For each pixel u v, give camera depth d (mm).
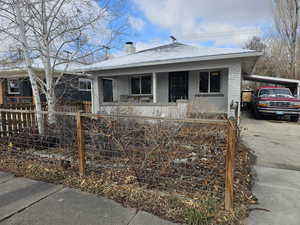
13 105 5930
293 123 9016
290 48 18188
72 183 3033
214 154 2861
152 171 2869
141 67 9039
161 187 2744
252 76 12766
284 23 18250
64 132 3881
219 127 2934
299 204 2449
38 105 4895
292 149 4902
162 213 2262
